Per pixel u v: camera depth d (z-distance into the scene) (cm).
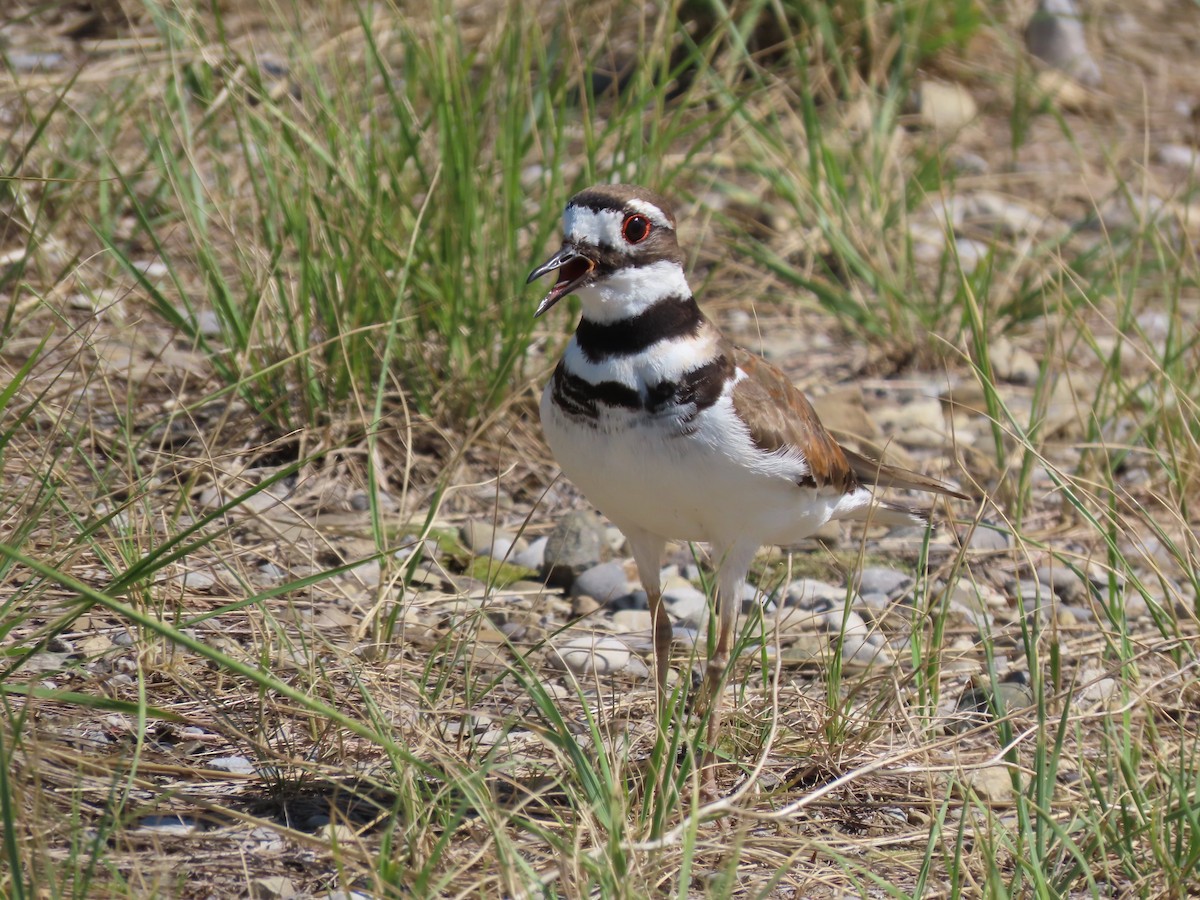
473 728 803
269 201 1291
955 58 2038
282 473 773
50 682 832
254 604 905
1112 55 2205
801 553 1137
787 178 1588
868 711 861
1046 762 771
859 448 1270
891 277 1520
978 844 706
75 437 1060
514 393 1182
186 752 784
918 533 1171
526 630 990
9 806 586
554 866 688
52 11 1912
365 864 666
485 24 1705
